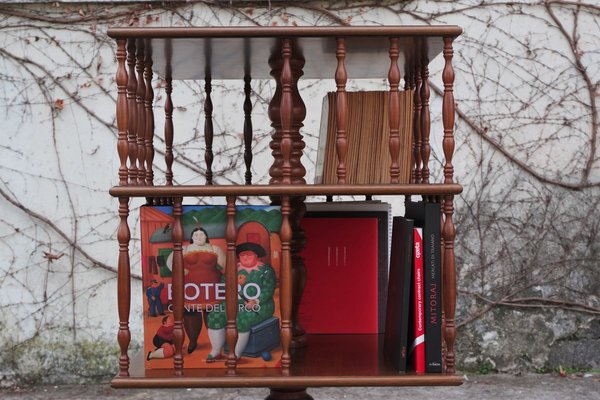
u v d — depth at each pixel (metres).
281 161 1.74
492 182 4.05
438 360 1.58
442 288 1.61
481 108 4.04
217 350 1.61
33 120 3.99
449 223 1.58
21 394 3.86
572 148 4.04
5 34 3.98
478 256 4.05
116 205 4.01
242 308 1.61
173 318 1.59
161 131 3.99
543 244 4.06
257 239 1.61
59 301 4.02
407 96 1.75
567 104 4.04
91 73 4.00
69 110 4.00
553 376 4.01
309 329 1.97
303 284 1.81
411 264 1.59
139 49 1.68
